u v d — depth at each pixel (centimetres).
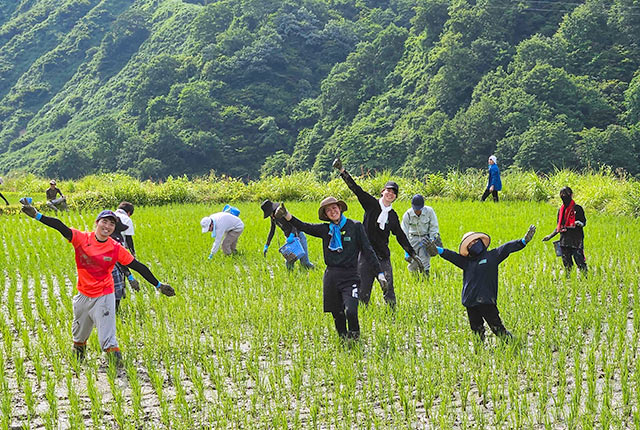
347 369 702
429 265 1153
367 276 937
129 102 13700
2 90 16750
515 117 8206
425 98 10531
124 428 591
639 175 7194
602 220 1902
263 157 11988
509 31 10681
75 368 727
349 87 11962
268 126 12106
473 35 10562
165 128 11400
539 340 782
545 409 616
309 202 2677
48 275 1205
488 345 810
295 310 963
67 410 641
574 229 1154
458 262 820
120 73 15512
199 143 11462
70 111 14950
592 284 1057
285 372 739
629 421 602
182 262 1370
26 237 1819
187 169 11481
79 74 16150
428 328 862
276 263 1359
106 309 758
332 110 12031
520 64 9225
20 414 638
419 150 8844
